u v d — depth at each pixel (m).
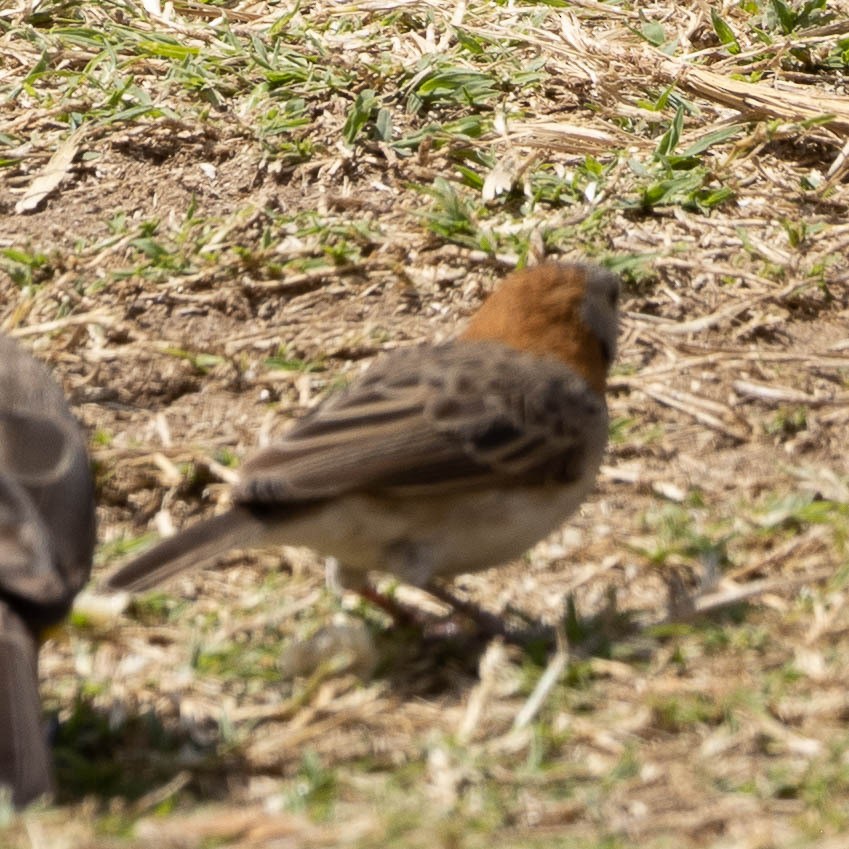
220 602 10.28
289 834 7.71
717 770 8.48
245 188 14.97
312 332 13.22
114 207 14.72
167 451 11.65
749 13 18.34
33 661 7.71
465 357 10.02
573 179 15.04
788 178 15.63
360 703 9.18
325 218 14.53
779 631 9.81
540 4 18.20
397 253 14.12
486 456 9.51
